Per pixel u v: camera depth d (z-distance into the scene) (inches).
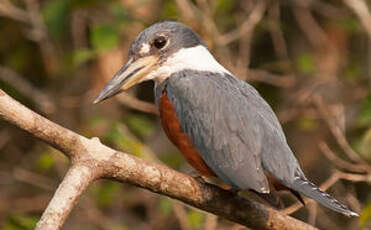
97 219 466.0
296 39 551.5
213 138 287.1
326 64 530.9
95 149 241.3
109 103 502.3
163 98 303.9
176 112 298.4
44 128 234.4
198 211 405.7
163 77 319.6
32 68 550.0
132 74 318.7
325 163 514.9
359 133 468.4
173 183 260.1
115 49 501.0
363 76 506.9
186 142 296.7
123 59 504.1
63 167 488.1
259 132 284.8
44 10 450.6
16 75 494.6
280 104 523.5
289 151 285.0
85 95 499.8
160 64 319.0
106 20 468.1
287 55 542.0
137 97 554.6
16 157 538.6
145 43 319.9
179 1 447.5
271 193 265.6
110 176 245.3
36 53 542.6
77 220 481.7
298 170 280.1
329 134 514.6
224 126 287.4
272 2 514.3
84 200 470.9
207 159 288.2
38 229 218.8
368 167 379.6
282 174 274.7
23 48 535.2
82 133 474.6
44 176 516.7
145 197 500.7
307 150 518.9
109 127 430.6
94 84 510.0
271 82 496.7
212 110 291.1
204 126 290.0
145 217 510.6
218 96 294.4
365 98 437.7
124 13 430.3
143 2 453.7
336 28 539.5
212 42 446.9
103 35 415.2
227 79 307.6
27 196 530.0
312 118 481.7
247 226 276.5
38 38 495.8
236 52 511.2
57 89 530.6
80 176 234.4
